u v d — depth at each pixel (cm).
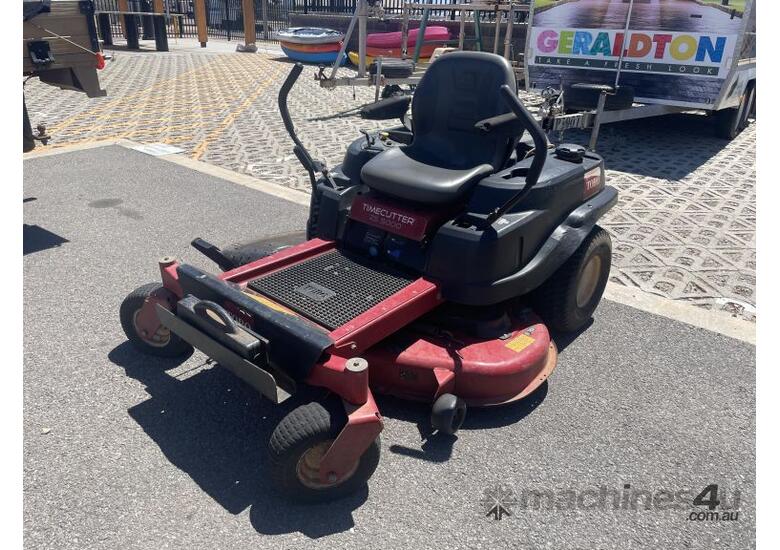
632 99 754
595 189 391
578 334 389
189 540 234
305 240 421
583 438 297
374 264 341
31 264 460
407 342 314
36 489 255
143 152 774
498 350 312
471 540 239
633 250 515
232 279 317
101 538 233
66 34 549
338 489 253
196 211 578
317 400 252
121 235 518
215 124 942
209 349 272
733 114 915
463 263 308
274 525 242
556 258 339
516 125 309
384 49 1434
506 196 321
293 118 999
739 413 318
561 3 830
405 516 249
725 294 442
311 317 286
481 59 348
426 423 303
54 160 733
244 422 299
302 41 1583
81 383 325
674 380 344
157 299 325
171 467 270
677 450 292
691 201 641
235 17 2791
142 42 2233
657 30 763
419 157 370
